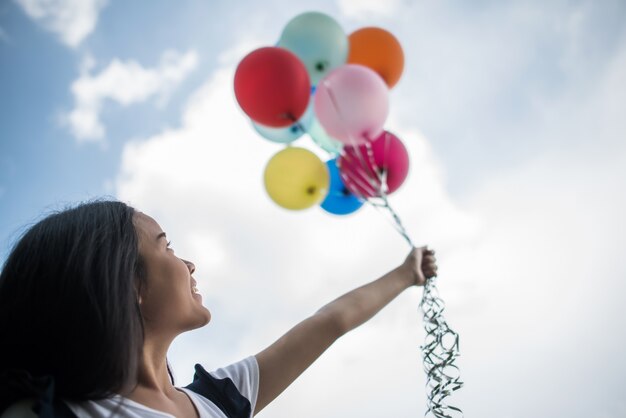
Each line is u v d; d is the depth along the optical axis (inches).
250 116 56.5
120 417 24.5
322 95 53.9
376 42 62.4
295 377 35.6
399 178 57.5
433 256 50.0
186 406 29.0
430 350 43.9
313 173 58.0
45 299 25.7
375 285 44.5
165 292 29.5
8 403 22.6
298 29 61.2
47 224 28.8
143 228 31.3
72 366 24.7
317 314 39.9
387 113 55.0
